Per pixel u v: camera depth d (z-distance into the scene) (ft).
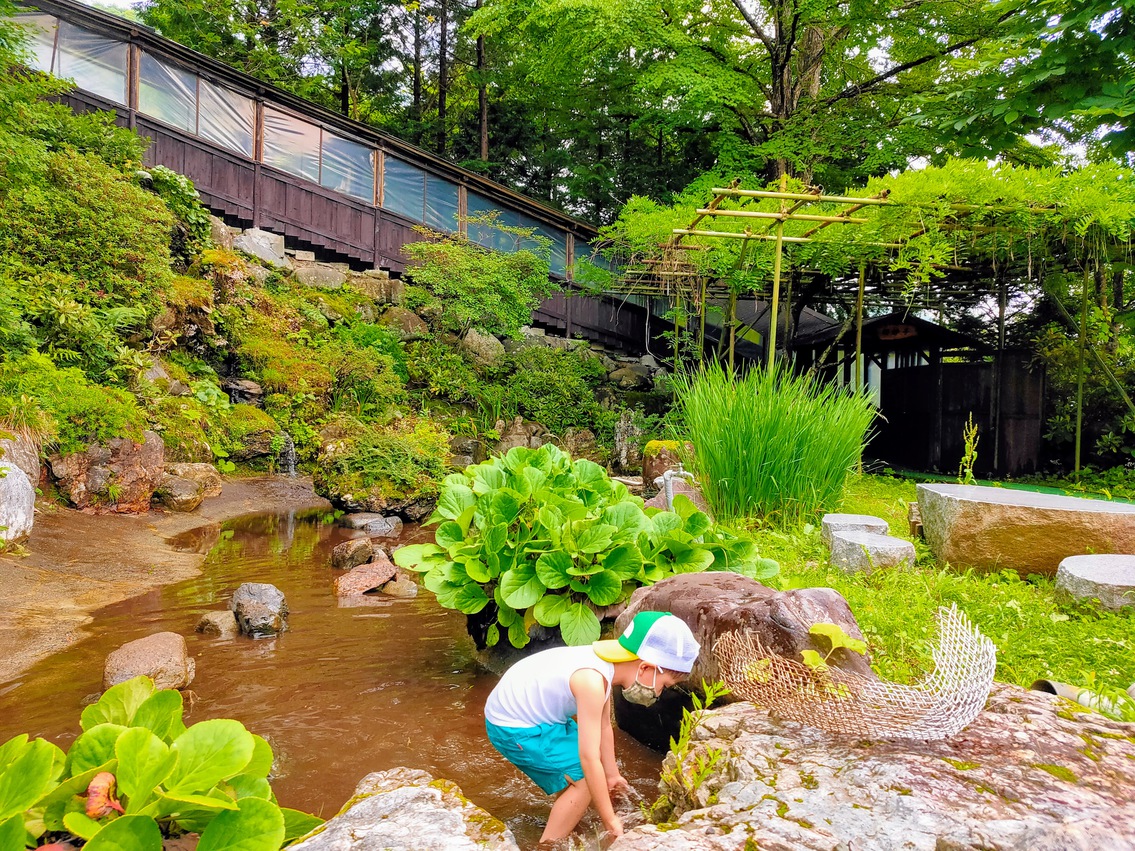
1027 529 14.30
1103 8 21.44
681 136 75.15
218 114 46.65
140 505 27.76
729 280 41.93
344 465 33.19
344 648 15.30
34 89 29.55
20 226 31.48
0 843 4.55
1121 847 4.46
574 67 54.44
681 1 49.55
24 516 20.92
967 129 27.71
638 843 5.04
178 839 5.26
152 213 36.37
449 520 14.74
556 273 60.44
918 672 9.01
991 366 45.55
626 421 51.26
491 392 52.75
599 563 12.80
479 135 83.87
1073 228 29.86
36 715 11.34
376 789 6.64
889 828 4.82
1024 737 5.89
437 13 85.25
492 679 13.58
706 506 19.85
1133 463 39.99
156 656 12.87
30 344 28.55
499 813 8.75
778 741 6.25
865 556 14.19
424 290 53.06
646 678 7.65
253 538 27.22
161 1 68.74
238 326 41.60
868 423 20.79
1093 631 10.59
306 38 75.15
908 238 32.30
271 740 10.79
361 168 52.75
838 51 54.80
